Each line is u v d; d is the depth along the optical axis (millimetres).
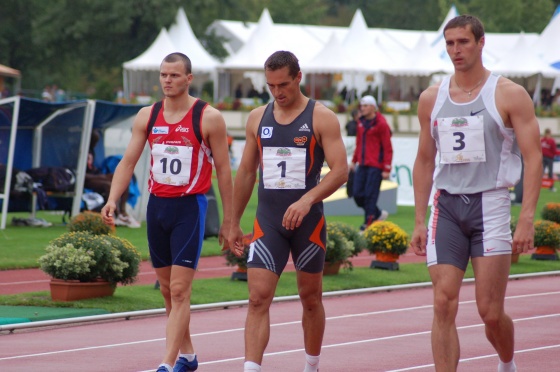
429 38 167625
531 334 28594
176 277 21438
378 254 43438
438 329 18594
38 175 57031
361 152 54906
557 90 150875
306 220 20391
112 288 33344
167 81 21562
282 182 20328
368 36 147250
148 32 177625
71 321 29641
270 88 20297
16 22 183500
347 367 23766
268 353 25609
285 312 32625
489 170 18719
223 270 42156
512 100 18453
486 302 18656
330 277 39969
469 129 18734
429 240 19016
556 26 147500
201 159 21672
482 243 18641
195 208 21562
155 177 21781
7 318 29156
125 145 60688
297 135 20328
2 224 54875
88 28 173625
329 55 139125
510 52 139875
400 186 79250
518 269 44438
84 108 56062
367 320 31125
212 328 29422
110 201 21703
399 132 139625
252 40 145000
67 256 32125
